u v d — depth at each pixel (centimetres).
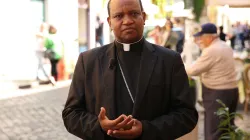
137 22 240
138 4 241
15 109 1123
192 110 245
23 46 1642
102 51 254
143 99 238
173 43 1295
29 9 1697
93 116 243
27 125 956
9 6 1652
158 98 241
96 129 232
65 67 1692
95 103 246
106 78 243
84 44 1916
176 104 245
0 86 1468
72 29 1770
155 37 1459
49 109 1125
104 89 242
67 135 869
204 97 618
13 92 1397
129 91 241
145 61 243
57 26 1752
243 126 870
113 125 220
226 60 599
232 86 606
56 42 1593
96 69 248
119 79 244
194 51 933
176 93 244
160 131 230
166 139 234
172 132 234
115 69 244
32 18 1709
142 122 230
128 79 242
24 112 1089
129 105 239
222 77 599
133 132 224
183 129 238
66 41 1720
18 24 1669
